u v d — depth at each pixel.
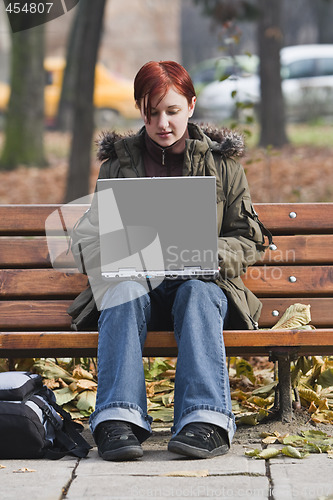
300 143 29.27
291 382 6.40
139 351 5.51
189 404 5.32
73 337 5.73
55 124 39.66
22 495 4.60
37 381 5.77
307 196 20.59
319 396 6.61
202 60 57.47
